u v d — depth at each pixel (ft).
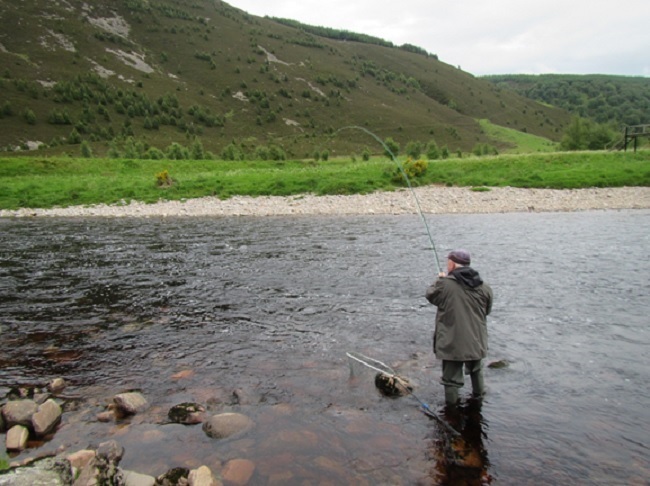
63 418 15.74
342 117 571.69
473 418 15.39
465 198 86.17
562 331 23.02
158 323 25.58
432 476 12.42
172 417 15.66
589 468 12.68
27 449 13.96
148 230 63.77
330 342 22.35
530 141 531.09
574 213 70.54
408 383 17.83
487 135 563.89
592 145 189.06
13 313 27.68
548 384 17.61
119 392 17.61
